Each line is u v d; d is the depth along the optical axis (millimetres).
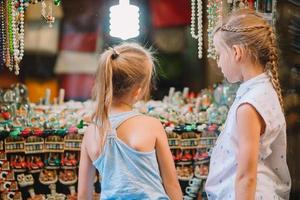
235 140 1674
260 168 1708
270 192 1691
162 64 2996
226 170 1712
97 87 1771
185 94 2887
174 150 2494
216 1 2230
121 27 2385
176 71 2998
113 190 1729
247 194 1588
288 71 2506
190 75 3002
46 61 2920
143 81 1792
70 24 2930
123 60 1753
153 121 1813
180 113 2617
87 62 2945
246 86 1701
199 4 2244
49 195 2469
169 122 2521
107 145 1751
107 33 2939
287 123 2508
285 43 2488
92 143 1808
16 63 2217
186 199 2521
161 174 1827
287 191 1792
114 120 1765
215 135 2484
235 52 1682
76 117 2549
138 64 1768
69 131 2441
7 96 2549
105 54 1782
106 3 2926
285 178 1782
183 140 2492
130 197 1708
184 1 2975
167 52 2994
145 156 1729
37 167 2439
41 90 2920
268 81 1699
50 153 2451
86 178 1861
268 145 1685
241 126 1629
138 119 1781
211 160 1798
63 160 2457
